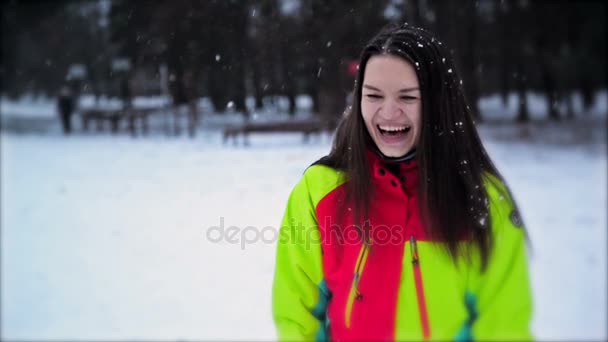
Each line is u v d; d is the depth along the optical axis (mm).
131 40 14250
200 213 6102
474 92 12891
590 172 8758
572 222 5898
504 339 1258
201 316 3920
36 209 7105
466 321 1305
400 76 1282
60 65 22172
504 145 12617
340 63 8797
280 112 17594
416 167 1377
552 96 19406
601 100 28781
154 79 19234
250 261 4793
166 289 4422
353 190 1378
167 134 15039
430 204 1314
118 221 6305
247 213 4844
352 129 1410
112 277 4734
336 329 1376
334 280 1377
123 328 3857
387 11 7875
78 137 15531
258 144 11836
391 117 1299
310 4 9750
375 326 1333
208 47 12102
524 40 17797
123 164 10344
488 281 1302
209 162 9750
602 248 5066
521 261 1332
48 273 4941
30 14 20469
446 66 1338
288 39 11031
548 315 3820
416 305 1324
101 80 22312
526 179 8289
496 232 1330
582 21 17703
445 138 1322
